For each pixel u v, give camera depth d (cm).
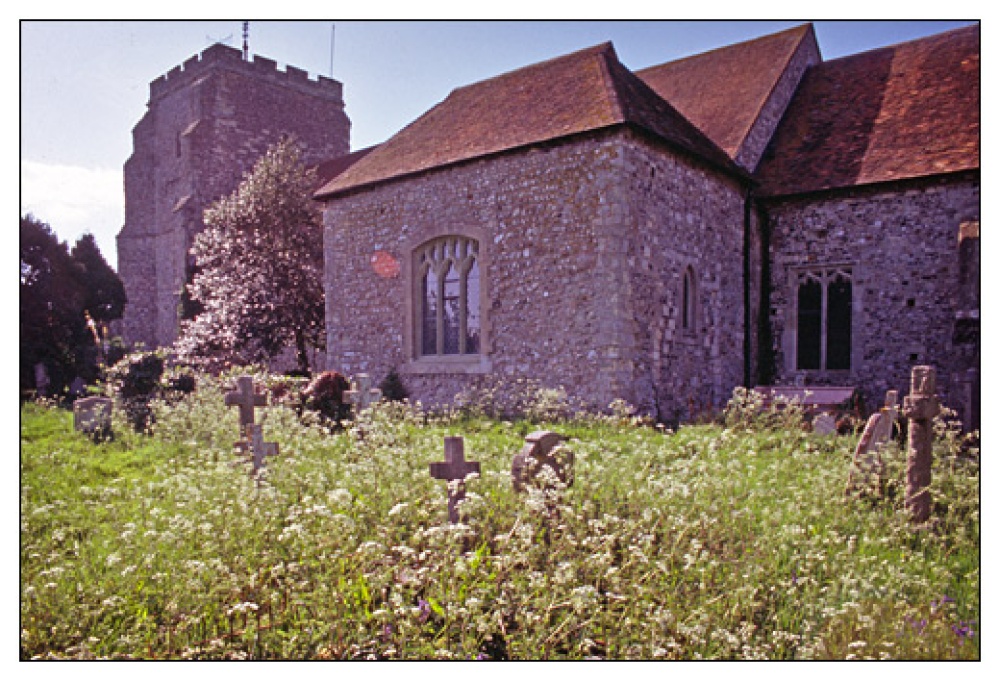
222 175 3038
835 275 1492
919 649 377
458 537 414
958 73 1522
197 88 3019
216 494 539
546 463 569
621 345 1152
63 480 733
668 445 775
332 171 2891
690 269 1349
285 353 2447
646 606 390
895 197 1413
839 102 1662
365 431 810
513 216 1299
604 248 1173
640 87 1422
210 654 366
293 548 440
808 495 600
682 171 1333
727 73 1838
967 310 1068
